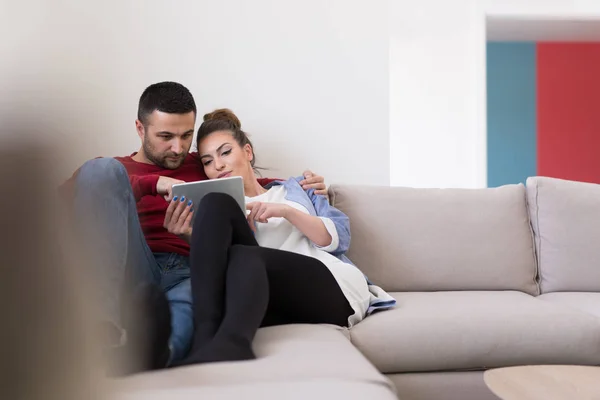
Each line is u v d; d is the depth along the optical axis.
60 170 0.11
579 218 2.55
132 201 1.47
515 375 1.52
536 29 5.44
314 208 2.24
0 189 0.11
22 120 0.11
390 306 1.98
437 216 2.48
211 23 2.99
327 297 1.70
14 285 0.11
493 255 2.46
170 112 2.23
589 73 6.68
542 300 2.16
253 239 1.62
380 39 3.09
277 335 1.46
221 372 1.03
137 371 0.23
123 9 2.90
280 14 3.04
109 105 0.15
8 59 0.11
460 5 4.67
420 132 4.66
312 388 0.93
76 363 0.12
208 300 1.36
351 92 3.08
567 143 6.72
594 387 1.42
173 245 2.01
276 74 3.03
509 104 6.70
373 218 2.44
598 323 1.96
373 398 0.93
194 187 1.83
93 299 0.13
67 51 0.12
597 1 4.85
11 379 0.11
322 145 3.06
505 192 2.58
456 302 2.07
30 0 0.11
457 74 4.67
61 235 0.12
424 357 1.82
